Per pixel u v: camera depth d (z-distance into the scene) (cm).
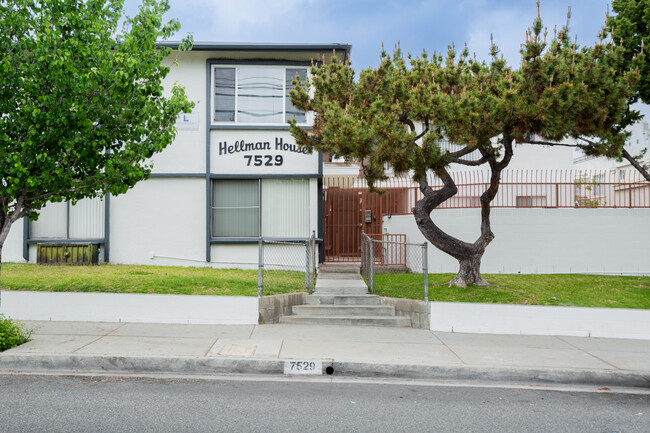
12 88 686
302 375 652
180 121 1386
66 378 607
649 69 1173
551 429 471
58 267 1249
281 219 1408
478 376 652
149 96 805
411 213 1420
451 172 1625
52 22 708
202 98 1394
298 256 1405
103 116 730
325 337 810
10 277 1061
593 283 1182
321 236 1397
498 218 1352
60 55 665
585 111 893
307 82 1132
